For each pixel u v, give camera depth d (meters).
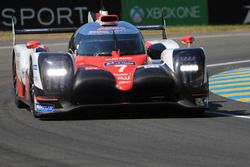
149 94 31.66
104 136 28.09
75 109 31.45
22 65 36.41
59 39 85.12
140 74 31.70
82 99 31.44
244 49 74.00
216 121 32.25
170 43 38.16
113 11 96.94
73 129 29.80
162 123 31.36
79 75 31.52
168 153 24.72
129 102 31.58
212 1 101.38
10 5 93.00
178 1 99.69
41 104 31.95
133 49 35.03
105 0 96.44
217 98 42.59
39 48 36.22
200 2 100.88
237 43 79.50
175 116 33.62
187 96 32.22
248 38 84.50
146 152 24.91
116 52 34.56
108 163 23.11
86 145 26.27
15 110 36.75
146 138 27.64
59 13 94.62
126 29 36.22
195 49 33.00
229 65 62.31
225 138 27.70
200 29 95.75
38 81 31.94
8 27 93.25
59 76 31.61
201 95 32.44
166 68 32.59
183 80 32.06
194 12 100.75
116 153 24.75
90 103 31.52
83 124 31.08
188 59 32.38
